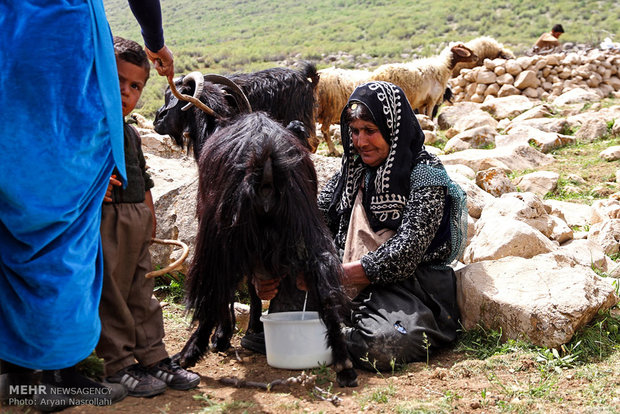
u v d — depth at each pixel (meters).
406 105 3.73
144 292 3.00
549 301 3.51
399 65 12.48
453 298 3.82
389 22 55.53
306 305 3.66
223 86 5.36
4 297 2.53
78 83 2.55
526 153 8.29
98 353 2.91
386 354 3.38
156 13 3.16
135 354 2.99
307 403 2.92
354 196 3.88
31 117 2.46
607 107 11.61
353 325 3.56
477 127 9.78
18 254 2.49
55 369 2.63
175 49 35.28
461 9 60.62
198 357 3.30
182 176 5.79
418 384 3.16
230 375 3.36
